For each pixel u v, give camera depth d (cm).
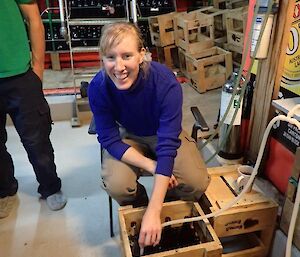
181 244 131
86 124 289
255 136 172
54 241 168
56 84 343
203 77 320
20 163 234
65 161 236
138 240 124
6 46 148
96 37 348
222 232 137
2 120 172
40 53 163
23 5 152
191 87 341
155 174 125
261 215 138
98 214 185
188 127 261
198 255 117
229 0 357
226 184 150
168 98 126
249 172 152
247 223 138
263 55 150
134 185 139
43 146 175
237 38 314
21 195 201
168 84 125
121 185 135
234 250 156
